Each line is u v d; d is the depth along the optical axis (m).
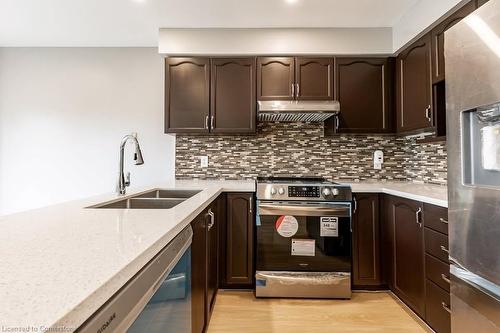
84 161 3.25
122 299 0.60
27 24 2.72
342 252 2.40
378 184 2.77
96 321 0.51
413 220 2.06
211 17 2.59
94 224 0.97
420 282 1.98
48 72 3.24
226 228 2.51
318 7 2.43
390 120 2.80
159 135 3.25
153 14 2.54
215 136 3.12
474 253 1.21
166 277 0.90
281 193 2.39
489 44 1.12
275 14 2.54
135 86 3.24
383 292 2.49
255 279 2.42
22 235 0.83
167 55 2.85
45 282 0.51
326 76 2.81
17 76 3.24
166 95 2.82
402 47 2.63
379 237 2.51
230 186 2.56
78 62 3.24
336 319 2.05
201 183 2.75
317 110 2.63
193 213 1.25
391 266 2.40
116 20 2.65
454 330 1.37
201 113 2.82
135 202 1.86
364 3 2.38
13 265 0.59
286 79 2.80
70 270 0.57
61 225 0.96
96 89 3.24
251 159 3.11
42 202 3.24
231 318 2.06
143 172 3.24
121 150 1.89
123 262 0.61
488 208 1.13
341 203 2.40
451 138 1.35
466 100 1.25
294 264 2.40
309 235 2.40
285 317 2.08
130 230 0.89
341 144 3.09
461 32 1.28
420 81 2.39
